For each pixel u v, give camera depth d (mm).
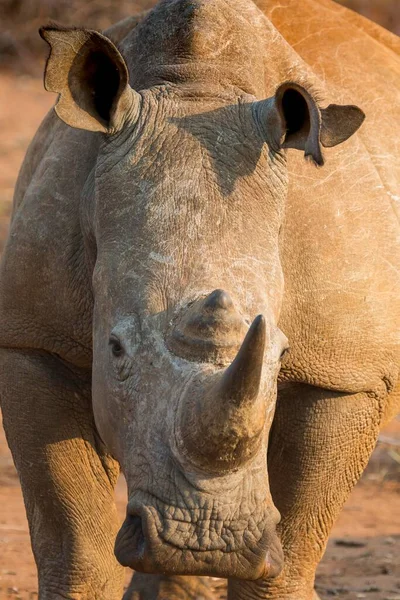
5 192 34750
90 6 46562
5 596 15062
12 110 41312
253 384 8773
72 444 12016
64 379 12008
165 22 11438
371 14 45969
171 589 15281
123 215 10328
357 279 11914
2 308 12062
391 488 21078
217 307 9250
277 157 10727
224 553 9383
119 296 10047
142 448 9578
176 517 9344
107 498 12242
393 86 13656
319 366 11945
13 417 12086
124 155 10570
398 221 12445
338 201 12008
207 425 9000
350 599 15375
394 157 12969
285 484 12359
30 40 46250
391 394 12875
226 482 9359
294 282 11688
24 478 12156
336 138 10641
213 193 10289
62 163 11977
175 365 9461
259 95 11438
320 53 13336
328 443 12211
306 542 12492
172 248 10031
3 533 17734
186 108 10805
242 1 12320
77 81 10672
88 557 12047
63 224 11773
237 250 10070
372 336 12039
